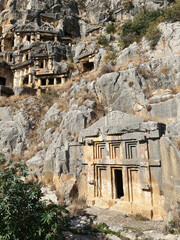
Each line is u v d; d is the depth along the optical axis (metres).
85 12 41.19
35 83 27.28
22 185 6.58
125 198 9.39
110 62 19.19
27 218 6.11
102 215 8.95
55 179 12.18
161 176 8.48
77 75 24.44
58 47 29.70
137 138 9.29
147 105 11.34
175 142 8.12
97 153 10.81
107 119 10.84
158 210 8.23
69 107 15.55
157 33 16.45
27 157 15.84
